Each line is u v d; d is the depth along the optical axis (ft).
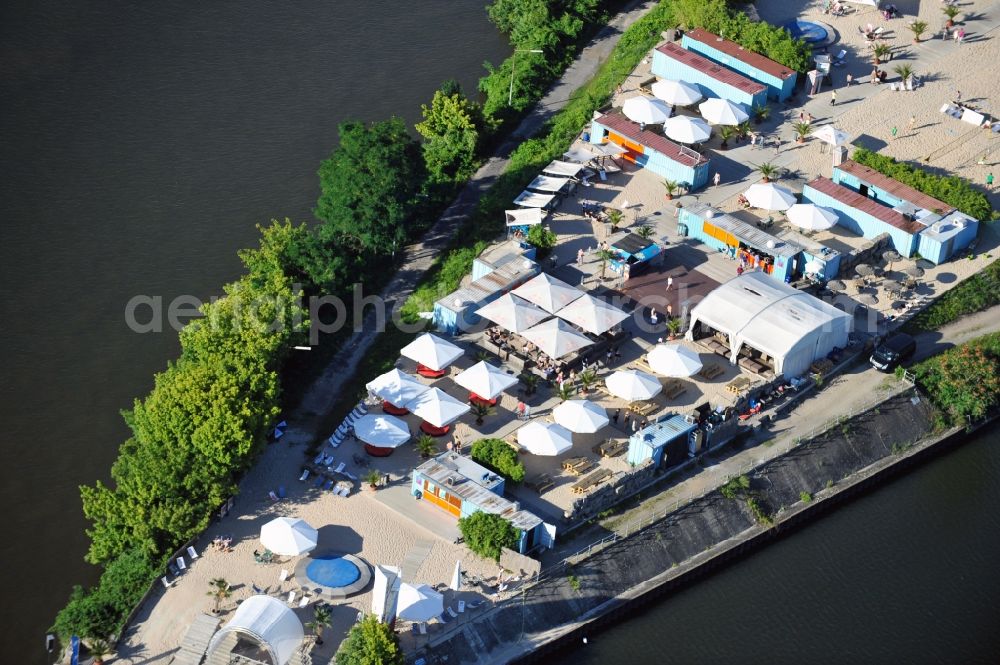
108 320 636.89
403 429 551.18
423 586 484.74
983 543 549.95
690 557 530.27
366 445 556.51
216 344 565.94
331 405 584.40
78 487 554.05
